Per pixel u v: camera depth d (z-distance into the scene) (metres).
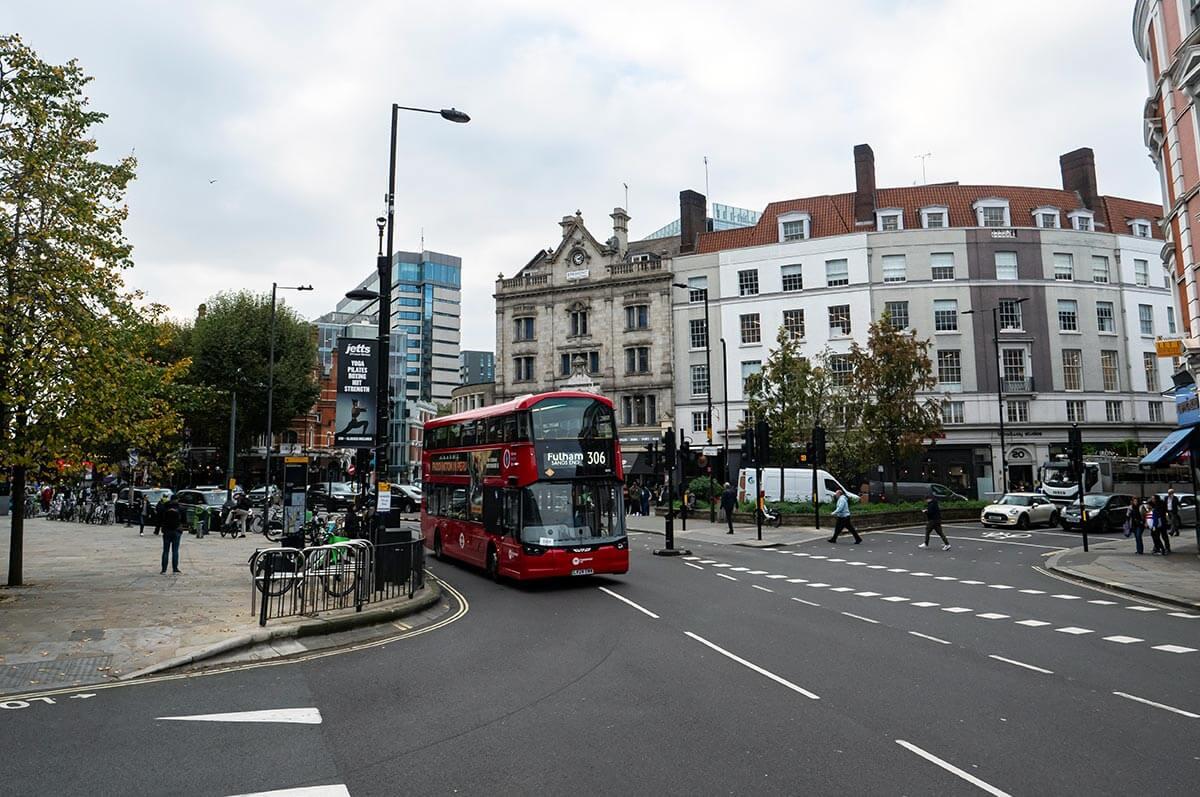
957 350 48.09
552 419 17.31
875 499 42.97
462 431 21.56
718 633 11.71
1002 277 48.59
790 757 6.25
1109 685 8.58
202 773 5.97
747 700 7.96
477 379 140.75
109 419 15.30
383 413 17.80
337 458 73.06
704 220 59.19
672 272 53.50
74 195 14.74
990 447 46.88
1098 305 49.28
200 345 50.00
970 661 9.77
